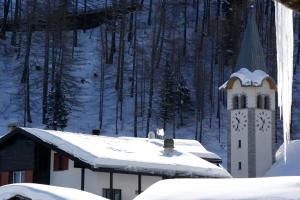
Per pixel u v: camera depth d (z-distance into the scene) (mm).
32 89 140875
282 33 13844
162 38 152875
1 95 135625
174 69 145250
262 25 165750
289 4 12344
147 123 129625
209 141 128000
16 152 58406
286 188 20500
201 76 141000
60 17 151750
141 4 172875
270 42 158875
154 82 146750
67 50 146500
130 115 136250
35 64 147750
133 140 63562
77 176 54906
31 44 153375
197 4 170750
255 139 100188
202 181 24125
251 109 100562
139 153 57906
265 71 103438
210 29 165250
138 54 152750
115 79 147000
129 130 130875
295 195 19922
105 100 139875
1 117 128250
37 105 135500
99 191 54000
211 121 135250
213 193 21922
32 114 132000
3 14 169500
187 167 57438
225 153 122688
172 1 175125
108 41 160000
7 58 149875
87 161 52812
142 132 131125
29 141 57344
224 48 156625
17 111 130750
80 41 157375
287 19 13820
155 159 57062
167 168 56406
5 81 141000
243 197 20672
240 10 160250
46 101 127875
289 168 92438
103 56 142875
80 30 163375
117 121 132875
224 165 116312
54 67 139125
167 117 133875
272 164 100500
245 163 100562
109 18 166750
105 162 52969
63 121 126125
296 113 139125
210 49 162250
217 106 141000
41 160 56688
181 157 59875
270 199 20031
